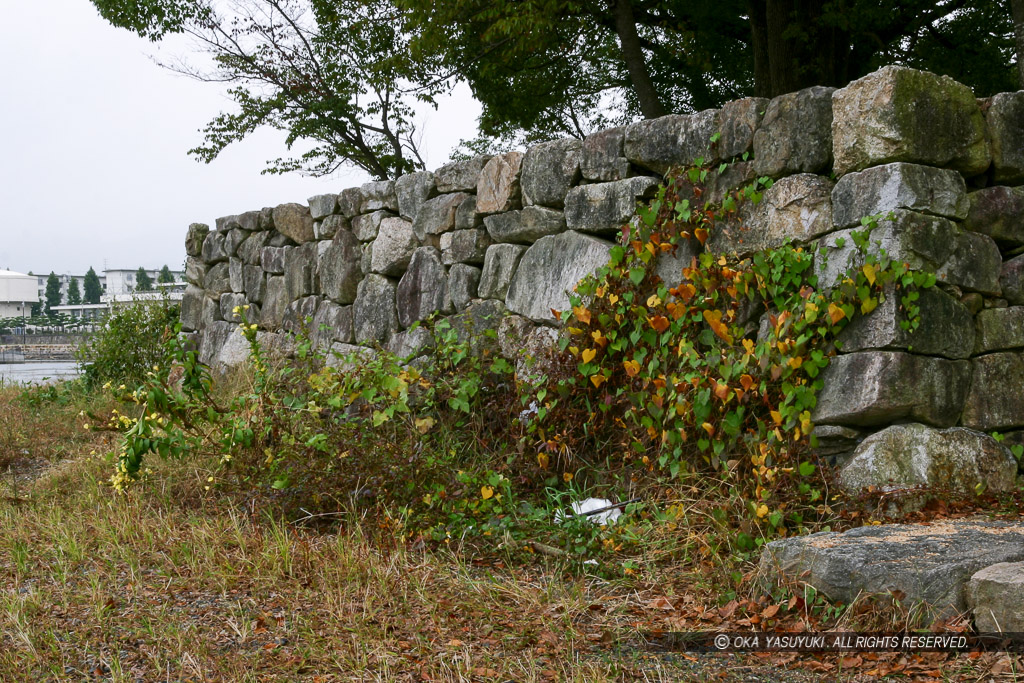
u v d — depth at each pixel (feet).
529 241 20.54
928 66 36.88
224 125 50.14
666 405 16.10
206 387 19.77
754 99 16.07
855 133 14.35
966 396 14.61
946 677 9.02
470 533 14.94
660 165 17.48
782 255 14.98
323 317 26.86
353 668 9.71
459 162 22.15
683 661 9.91
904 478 13.65
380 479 16.39
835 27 33.47
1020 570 9.74
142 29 44.91
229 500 17.16
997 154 14.99
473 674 9.48
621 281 17.38
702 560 12.91
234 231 32.09
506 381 19.79
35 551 14.88
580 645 10.38
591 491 16.72
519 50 36.65
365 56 47.32
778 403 14.75
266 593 12.43
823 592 10.77
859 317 14.23
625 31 35.22
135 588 12.61
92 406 30.19
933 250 14.10
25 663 9.89
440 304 22.54
